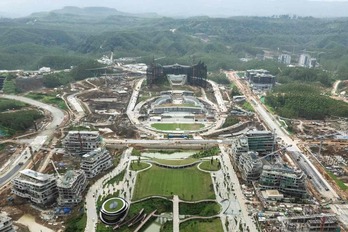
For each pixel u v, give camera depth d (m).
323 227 197.75
